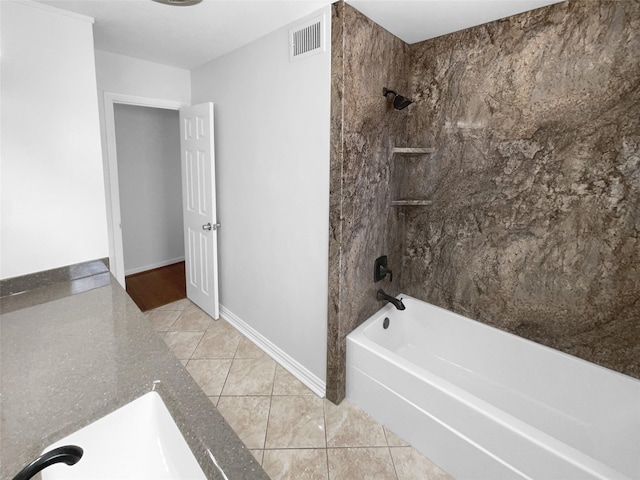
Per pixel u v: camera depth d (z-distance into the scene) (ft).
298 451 5.50
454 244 7.31
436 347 7.73
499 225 6.57
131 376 3.28
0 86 5.16
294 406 6.49
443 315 7.55
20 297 5.33
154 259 15.01
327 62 5.58
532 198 6.07
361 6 5.36
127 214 13.88
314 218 6.36
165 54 8.22
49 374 3.28
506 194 6.39
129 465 2.79
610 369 5.60
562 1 5.25
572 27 5.24
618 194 5.18
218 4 5.48
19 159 5.45
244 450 2.43
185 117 9.55
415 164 7.61
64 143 5.86
